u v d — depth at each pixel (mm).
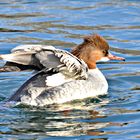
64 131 13320
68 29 22031
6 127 13523
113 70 18562
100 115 14492
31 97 14914
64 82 15453
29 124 13758
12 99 15070
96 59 17000
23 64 14664
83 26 22344
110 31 21812
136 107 15156
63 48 19969
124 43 20719
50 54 14602
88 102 15656
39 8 24609
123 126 13664
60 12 24016
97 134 13148
